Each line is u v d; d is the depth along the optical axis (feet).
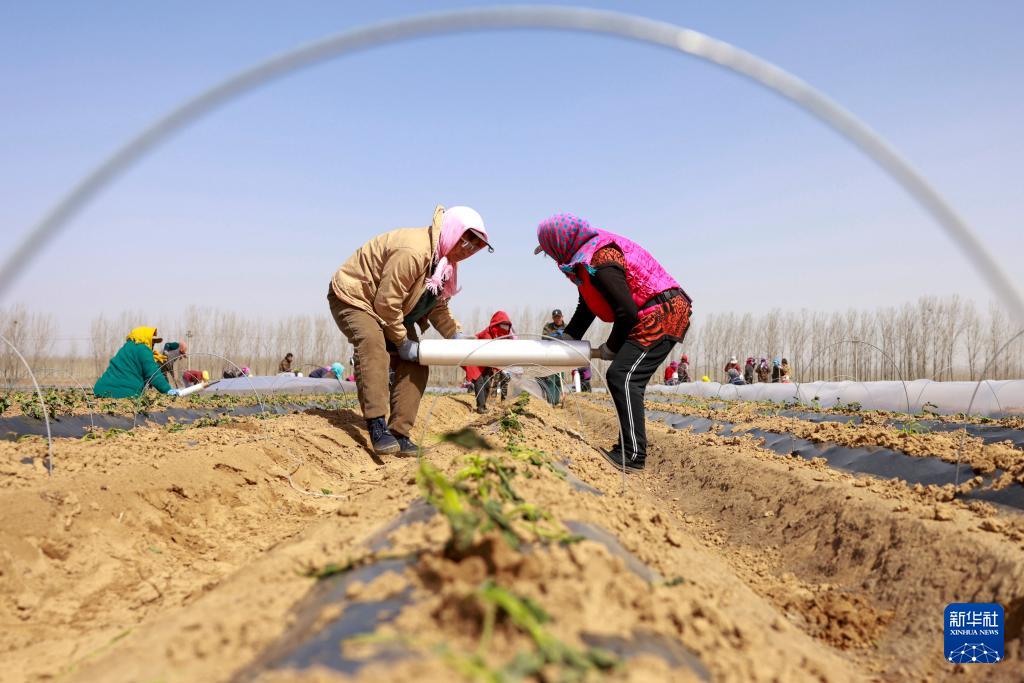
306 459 22.04
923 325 95.50
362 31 7.39
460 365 21.80
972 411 34.42
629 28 7.34
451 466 13.80
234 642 7.11
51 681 8.34
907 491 16.61
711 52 7.55
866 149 7.97
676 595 8.75
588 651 6.02
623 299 19.85
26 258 7.87
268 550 13.88
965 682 9.71
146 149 7.78
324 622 6.78
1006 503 14.51
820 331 117.91
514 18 7.23
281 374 70.03
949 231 8.09
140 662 7.02
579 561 7.81
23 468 15.88
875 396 41.73
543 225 21.61
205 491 16.71
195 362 123.85
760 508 18.39
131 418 28.86
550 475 13.14
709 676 6.75
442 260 20.63
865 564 13.69
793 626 11.41
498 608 6.38
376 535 10.23
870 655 11.05
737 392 64.03
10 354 59.82
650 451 29.37
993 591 10.98
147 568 13.32
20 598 11.20
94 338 117.08
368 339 21.27
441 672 5.41
